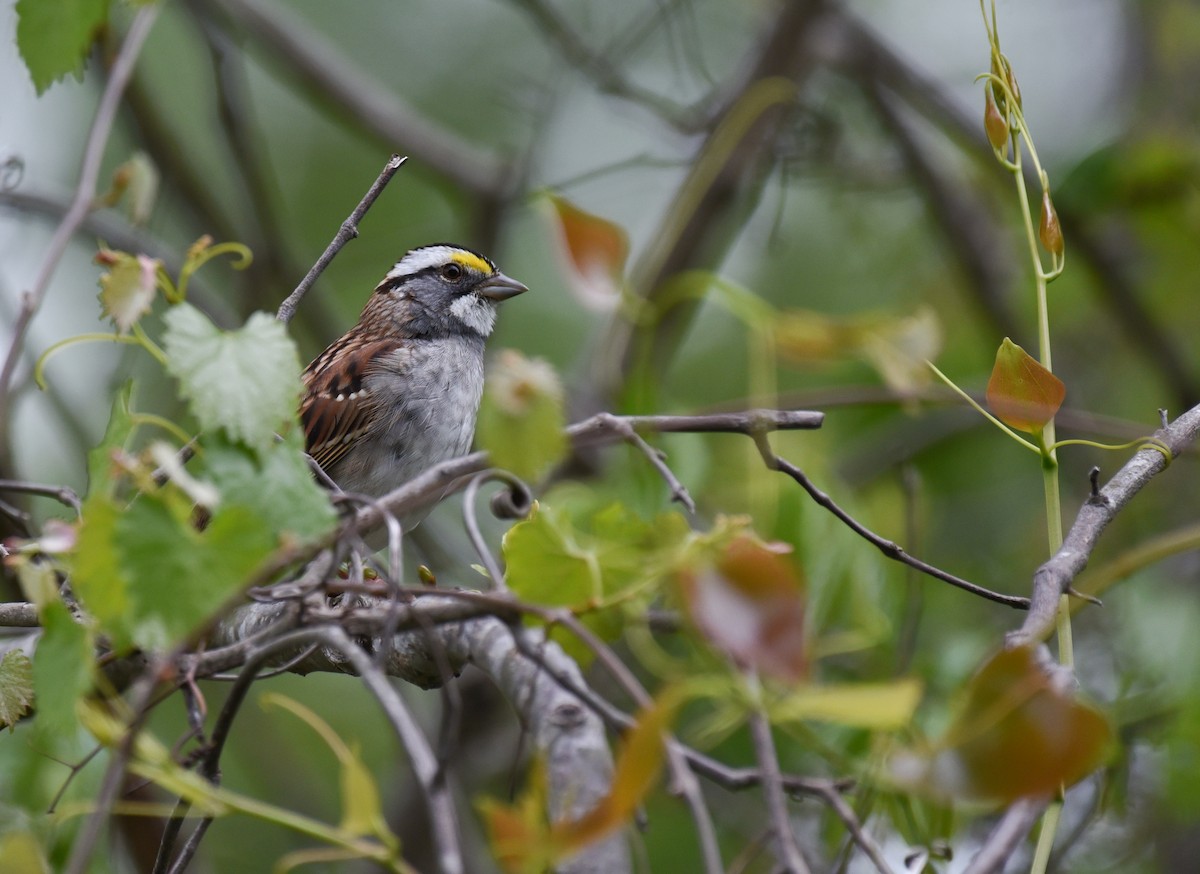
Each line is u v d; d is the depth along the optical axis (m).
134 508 4.51
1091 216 12.84
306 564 5.86
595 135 15.69
